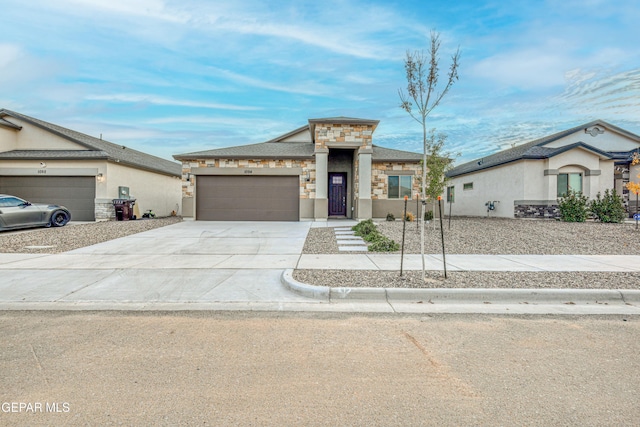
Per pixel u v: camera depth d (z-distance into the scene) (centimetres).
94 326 380
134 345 328
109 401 231
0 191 1584
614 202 1463
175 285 548
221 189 1642
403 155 1758
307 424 207
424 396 241
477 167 2008
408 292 481
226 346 327
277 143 2053
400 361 296
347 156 1834
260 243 961
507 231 1162
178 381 259
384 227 1286
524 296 479
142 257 768
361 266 657
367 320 402
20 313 425
